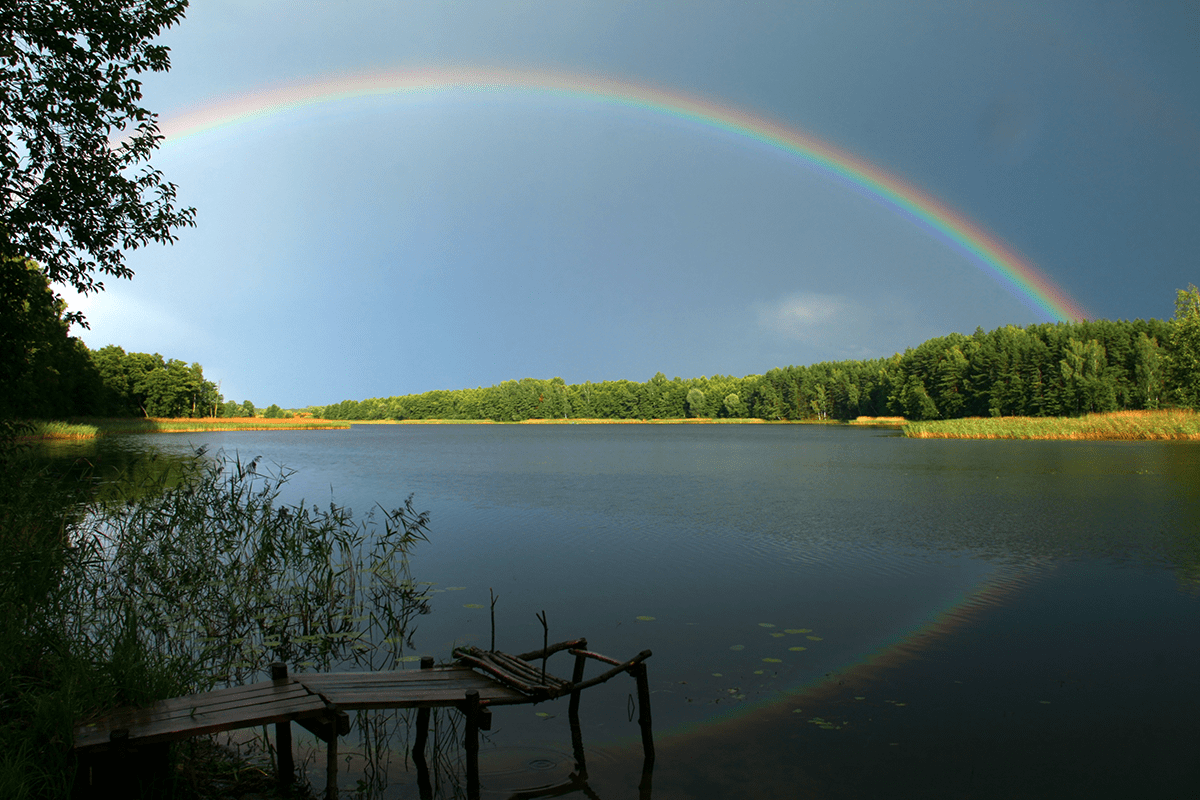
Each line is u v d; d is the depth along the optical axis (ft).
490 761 20.47
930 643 30.78
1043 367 360.48
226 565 39.04
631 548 51.93
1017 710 23.88
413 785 19.08
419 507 73.56
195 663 24.59
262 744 21.53
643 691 20.56
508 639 31.27
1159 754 20.76
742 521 63.77
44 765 16.34
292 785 18.86
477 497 81.35
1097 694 25.25
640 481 101.35
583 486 95.09
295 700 18.76
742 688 25.82
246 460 139.44
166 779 17.29
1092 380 317.63
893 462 131.64
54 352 75.72
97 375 285.23
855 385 509.76
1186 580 41.96
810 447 194.39
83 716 17.76
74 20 36.91
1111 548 51.26
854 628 32.94
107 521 37.91
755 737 21.81
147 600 32.42
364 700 18.67
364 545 52.54
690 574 43.68
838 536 56.70
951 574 43.62
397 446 219.00
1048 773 19.57
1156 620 34.17
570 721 20.72
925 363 424.87
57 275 38.04
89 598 31.55
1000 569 45.11
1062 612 35.47
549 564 46.68
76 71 36.88
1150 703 24.50
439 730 22.86
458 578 42.78
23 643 21.49
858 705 24.30
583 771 19.75
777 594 39.14
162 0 38.96
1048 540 54.44
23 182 37.01
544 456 165.17
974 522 62.69
